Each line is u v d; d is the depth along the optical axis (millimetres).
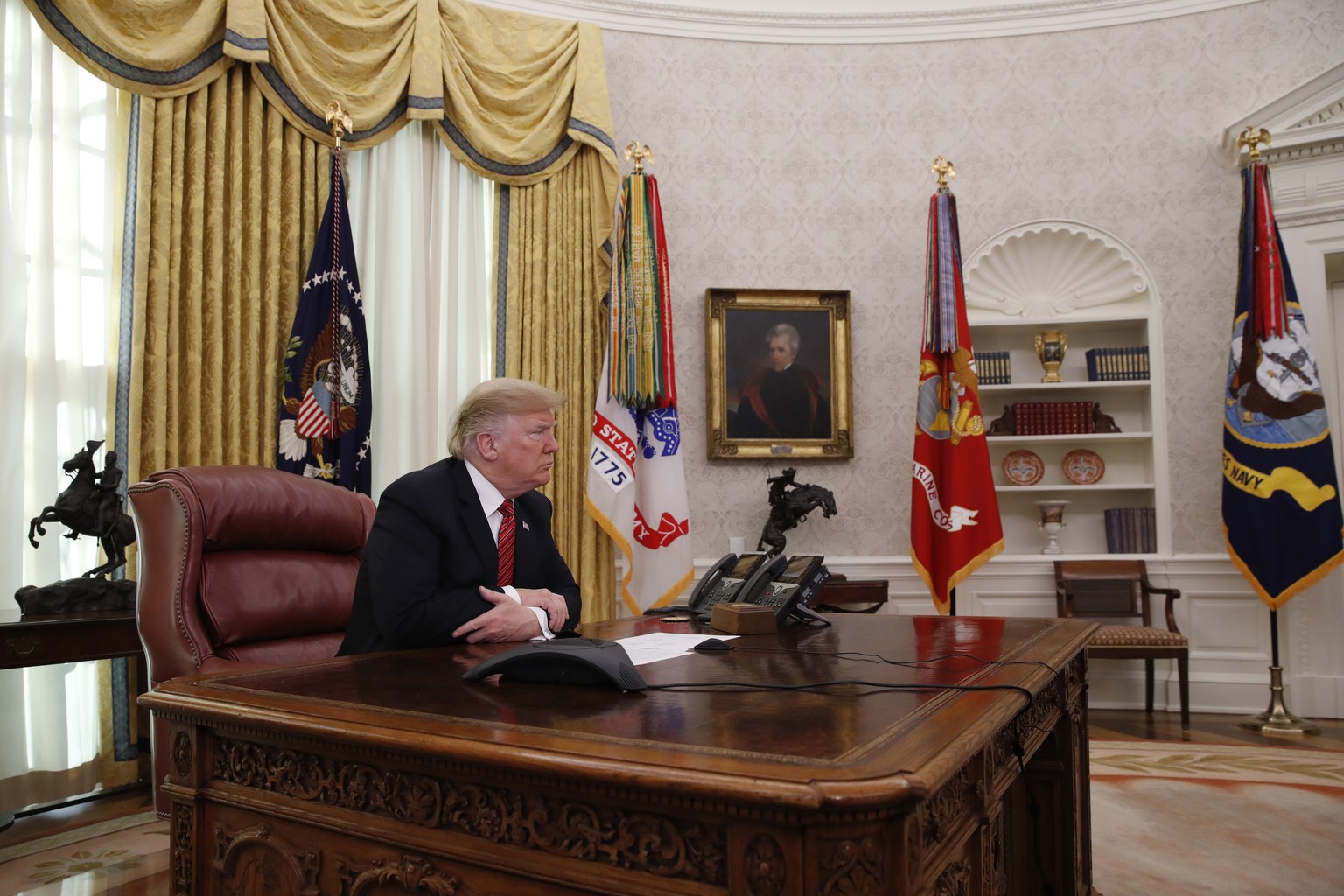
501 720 1132
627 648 1856
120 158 3959
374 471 4766
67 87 3846
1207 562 5398
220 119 4188
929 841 1005
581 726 1090
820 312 5758
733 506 5668
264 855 1260
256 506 2520
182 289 4066
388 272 4844
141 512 2391
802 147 5883
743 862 859
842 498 5719
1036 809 2031
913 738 1012
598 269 5457
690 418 5711
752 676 1491
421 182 5004
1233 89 5582
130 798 3596
